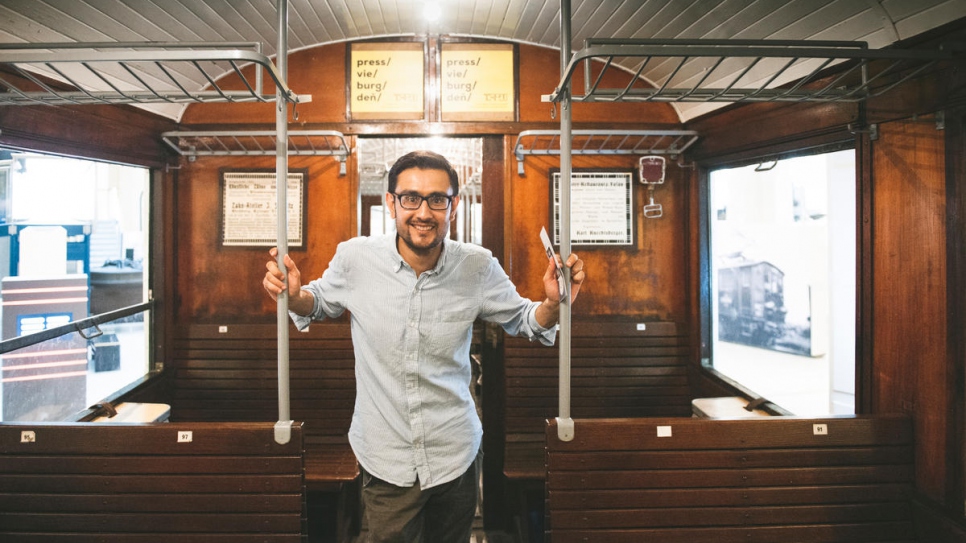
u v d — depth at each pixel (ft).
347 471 8.52
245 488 5.77
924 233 6.08
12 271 9.49
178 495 5.78
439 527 5.55
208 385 10.27
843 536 5.92
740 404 8.93
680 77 9.48
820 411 15.28
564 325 5.62
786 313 22.82
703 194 10.35
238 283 10.38
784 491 5.92
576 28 9.05
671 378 10.62
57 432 5.85
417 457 5.13
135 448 5.82
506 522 10.28
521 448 9.92
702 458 5.90
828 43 5.11
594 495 5.82
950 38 5.62
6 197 9.40
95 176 10.96
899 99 6.30
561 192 5.48
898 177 6.39
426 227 4.87
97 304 10.85
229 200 10.32
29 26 6.72
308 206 10.32
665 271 10.75
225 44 4.98
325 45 10.17
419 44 10.22
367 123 10.22
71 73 7.62
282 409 5.82
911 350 6.26
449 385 5.30
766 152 8.55
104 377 13.79
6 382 8.75
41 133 7.46
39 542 5.77
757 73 8.09
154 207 10.09
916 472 6.12
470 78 10.27
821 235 21.89
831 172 13.74
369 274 5.34
